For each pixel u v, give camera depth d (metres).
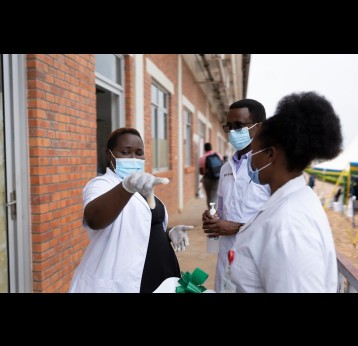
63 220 3.29
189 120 12.27
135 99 5.54
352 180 9.65
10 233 2.77
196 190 13.48
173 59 8.60
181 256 5.15
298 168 1.11
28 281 2.90
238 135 2.20
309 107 1.06
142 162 1.74
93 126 3.95
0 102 2.66
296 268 0.96
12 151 2.78
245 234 1.14
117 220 1.57
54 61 3.12
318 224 1.01
